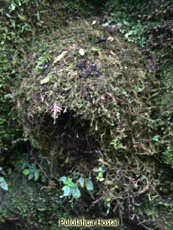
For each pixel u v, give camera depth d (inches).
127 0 75.0
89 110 59.0
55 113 58.9
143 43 70.9
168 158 64.5
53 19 75.3
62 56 63.6
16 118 72.7
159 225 65.2
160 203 66.3
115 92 60.7
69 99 59.3
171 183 66.8
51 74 61.9
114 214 70.6
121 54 67.0
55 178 71.9
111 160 64.7
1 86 70.7
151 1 71.1
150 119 63.4
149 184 64.7
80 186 69.6
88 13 79.0
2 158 77.0
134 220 69.1
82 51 63.6
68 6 77.1
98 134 63.3
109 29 72.6
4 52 70.7
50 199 72.6
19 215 72.5
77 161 68.4
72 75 60.4
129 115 62.3
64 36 70.4
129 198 65.6
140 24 72.5
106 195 64.7
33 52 70.2
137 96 64.1
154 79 67.3
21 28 71.7
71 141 67.1
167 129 63.7
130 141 63.9
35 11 72.8
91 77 60.7
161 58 68.8
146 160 66.2
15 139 75.9
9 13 70.2
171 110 63.1
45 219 73.0
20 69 70.0
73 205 71.6
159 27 68.4
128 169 65.1
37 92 62.4
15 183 75.9
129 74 64.2
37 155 75.4
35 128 66.4
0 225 73.7
